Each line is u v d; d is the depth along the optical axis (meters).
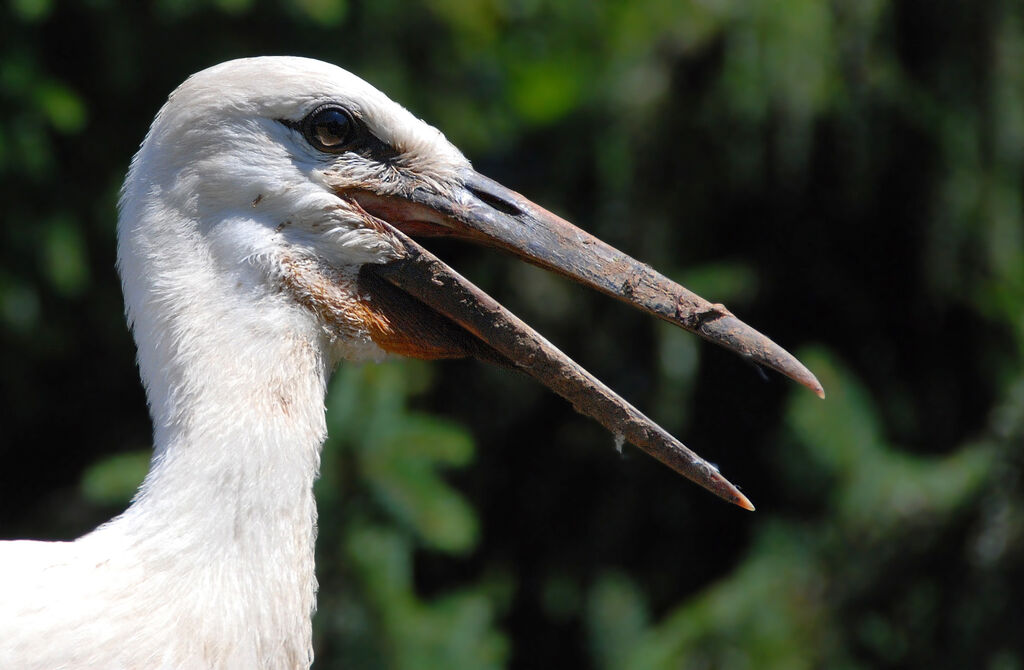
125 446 10.57
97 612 4.79
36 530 10.53
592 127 10.90
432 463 9.27
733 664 10.10
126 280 5.31
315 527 5.22
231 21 9.46
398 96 9.95
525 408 11.35
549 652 11.45
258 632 4.95
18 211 9.20
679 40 10.47
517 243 5.69
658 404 10.79
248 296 5.25
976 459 10.19
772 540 10.49
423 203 5.67
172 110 5.35
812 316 11.29
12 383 10.07
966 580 10.27
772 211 11.08
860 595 10.28
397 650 9.20
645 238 10.87
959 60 10.61
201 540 4.93
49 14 9.09
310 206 5.43
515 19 10.69
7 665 4.70
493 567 11.34
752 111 10.36
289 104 5.42
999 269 10.70
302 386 5.26
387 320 5.59
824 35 10.26
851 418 10.41
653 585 11.30
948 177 10.67
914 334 11.35
